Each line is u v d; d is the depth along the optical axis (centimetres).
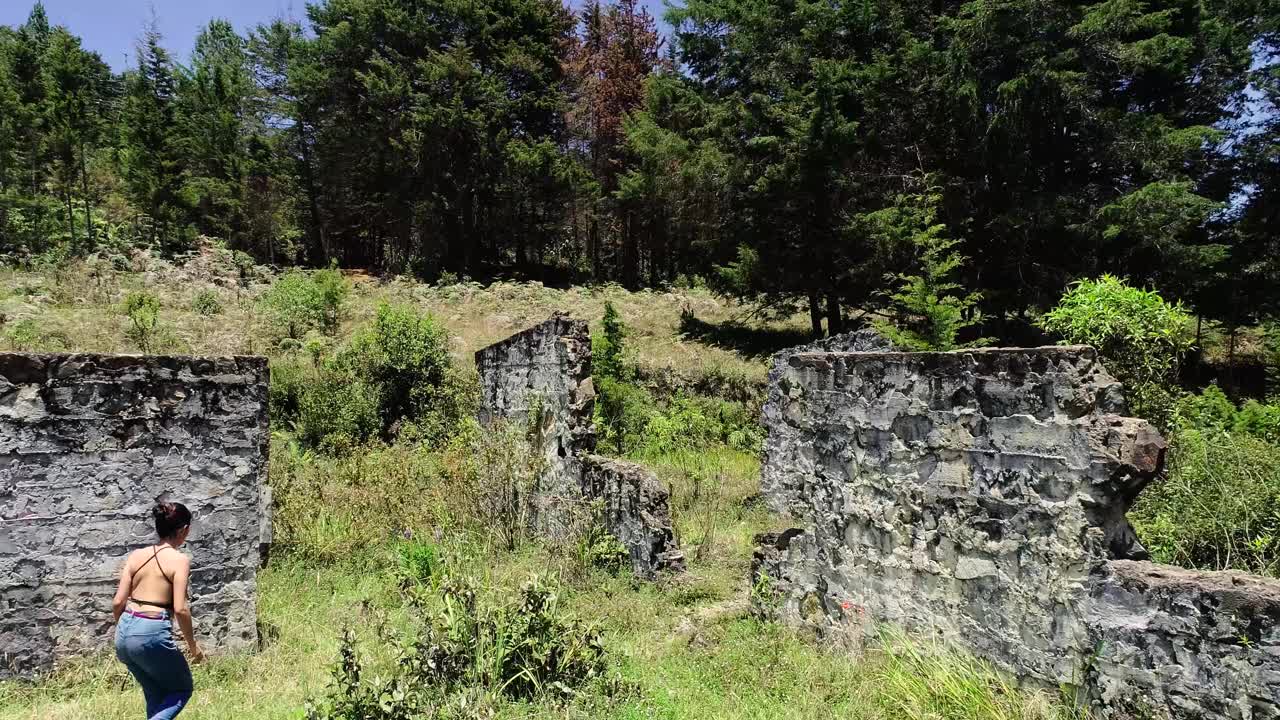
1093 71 2042
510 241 4088
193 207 3372
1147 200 1864
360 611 669
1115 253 2120
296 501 930
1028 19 1978
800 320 3030
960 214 2169
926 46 2119
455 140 3672
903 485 545
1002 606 473
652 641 619
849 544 595
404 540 822
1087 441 428
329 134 3806
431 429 1502
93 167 3684
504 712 468
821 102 2231
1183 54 2036
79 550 576
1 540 560
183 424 603
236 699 520
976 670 480
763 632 625
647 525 769
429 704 457
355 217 4231
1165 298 2116
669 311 3091
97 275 2350
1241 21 2367
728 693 509
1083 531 428
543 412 988
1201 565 577
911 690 474
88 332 1794
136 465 590
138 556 439
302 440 1484
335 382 1589
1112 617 409
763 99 2442
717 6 2625
